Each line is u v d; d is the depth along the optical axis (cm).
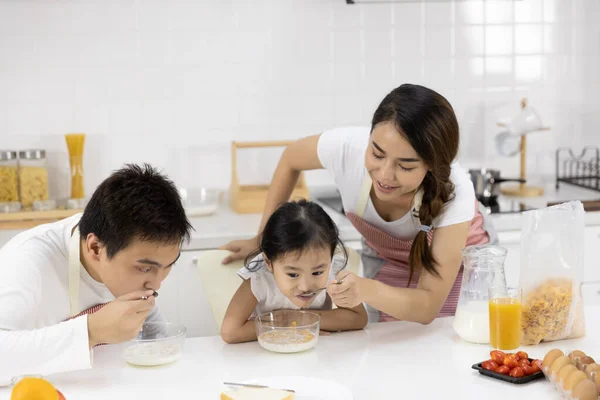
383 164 180
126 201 153
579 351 158
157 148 339
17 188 312
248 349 181
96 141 333
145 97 335
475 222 242
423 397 151
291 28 342
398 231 218
